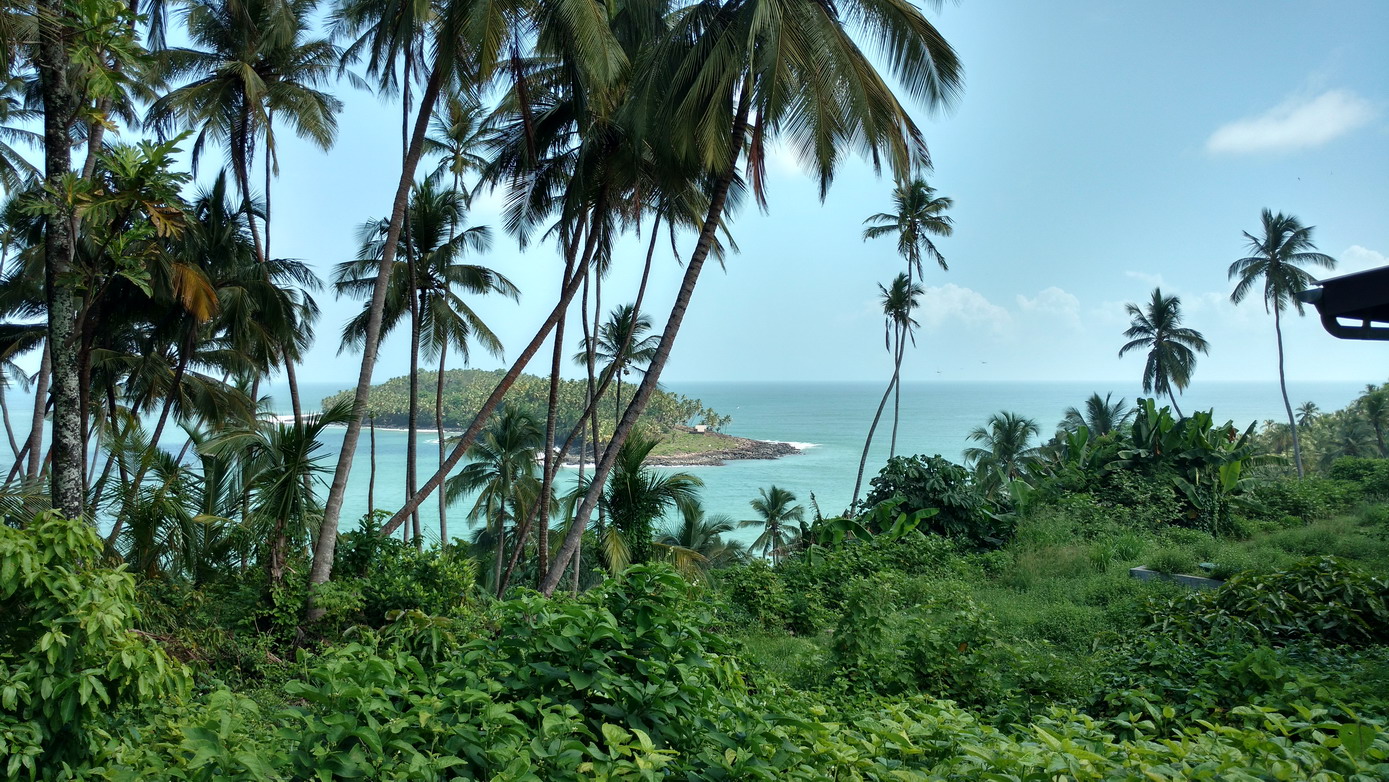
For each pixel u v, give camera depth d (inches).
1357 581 279.0
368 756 96.7
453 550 404.8
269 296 578.2
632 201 534.0
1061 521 598.9
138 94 571.5
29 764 113.1
